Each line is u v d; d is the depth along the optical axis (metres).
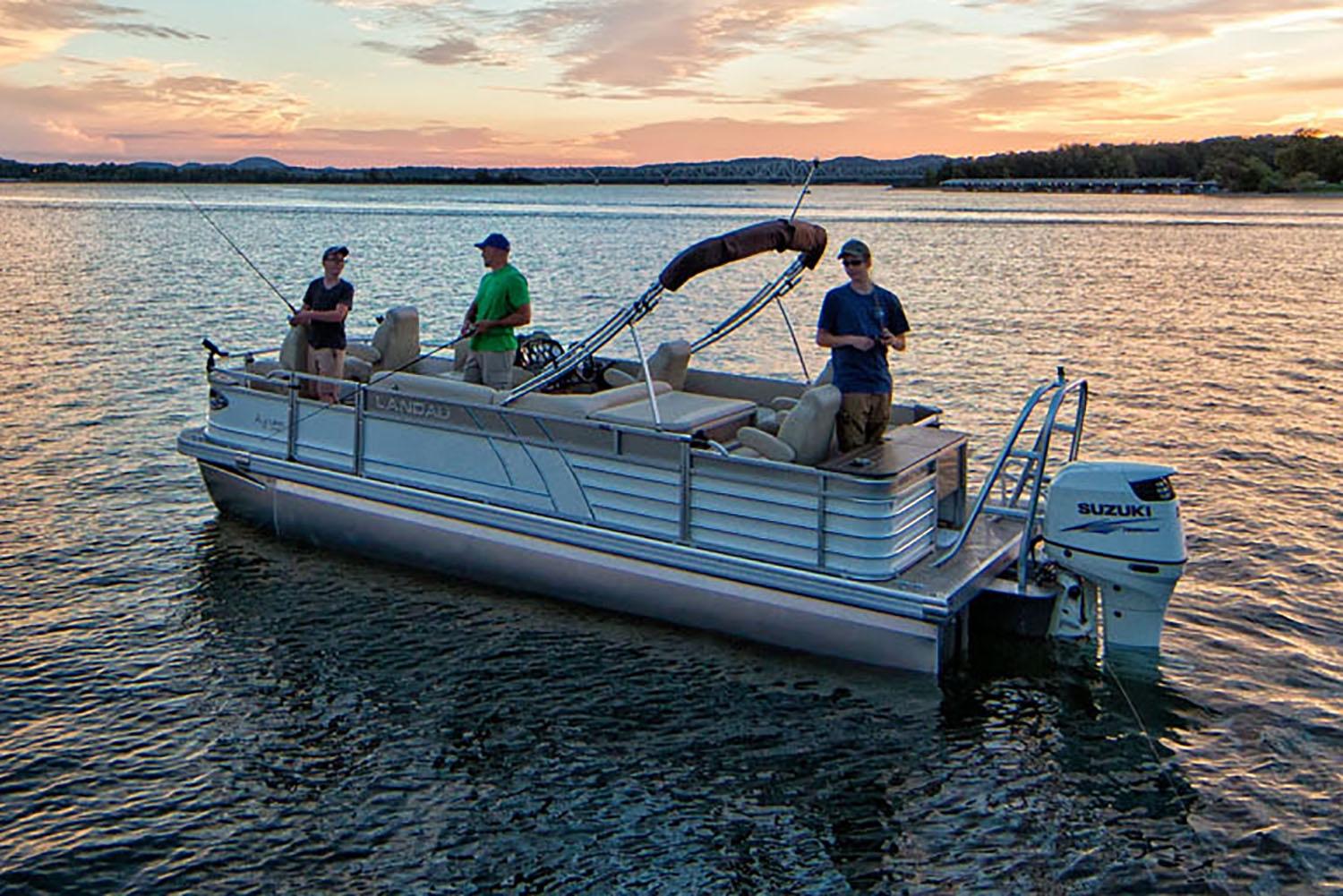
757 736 6.90
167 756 6.63
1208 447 14.01
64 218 79.94
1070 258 49.38
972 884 5.50
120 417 15.05
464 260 47.00
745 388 9.60
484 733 6.96
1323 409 16.23
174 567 9.56
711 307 30.86
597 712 7.21
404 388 9.22
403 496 9.10
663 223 88.69
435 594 8.94
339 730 7.00
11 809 6.03
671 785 6.41
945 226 80.06
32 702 7.23
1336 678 7.65
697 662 7.79
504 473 8.66
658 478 7.91
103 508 11.14
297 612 8.66
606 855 5.77
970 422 15.50
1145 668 7.64
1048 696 7.34
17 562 9.67
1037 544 8.20
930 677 7.24
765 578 7.53
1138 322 26.67
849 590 7.26
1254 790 6.28
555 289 34.50
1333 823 5.96
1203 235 67.31
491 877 5.58
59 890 5.39
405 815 6.11
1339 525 10.86
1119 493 7.38
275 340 22.75
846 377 7.74
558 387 9.67
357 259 47.19
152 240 55.88
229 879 5.52
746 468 7.53
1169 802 6.19
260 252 50.25
